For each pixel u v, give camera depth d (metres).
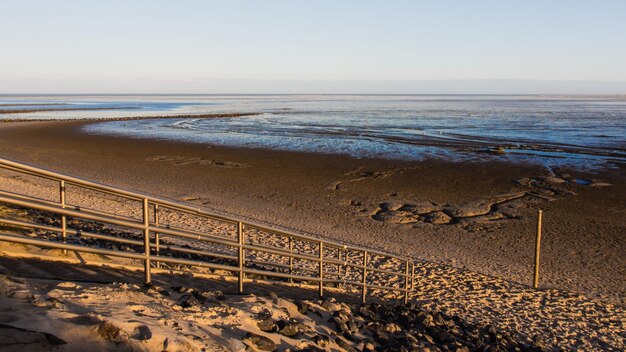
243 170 31.64
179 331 4.53
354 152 39.31
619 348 9.80
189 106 141.38
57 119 75.50
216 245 14.64
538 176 29.72
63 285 5.01
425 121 76.75
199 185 26.97
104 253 5.07
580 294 13.13
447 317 9.77
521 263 15.63
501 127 65.06
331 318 6.71
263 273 6.96
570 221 20.62
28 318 3.88
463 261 15.66
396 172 30.95
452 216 21.34
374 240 17.67
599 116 90.88
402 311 8.98
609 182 27.98
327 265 14.23
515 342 9.16
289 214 21.05
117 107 131.12
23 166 3.89
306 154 38.31
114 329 4.00
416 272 14.05
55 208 4.46
